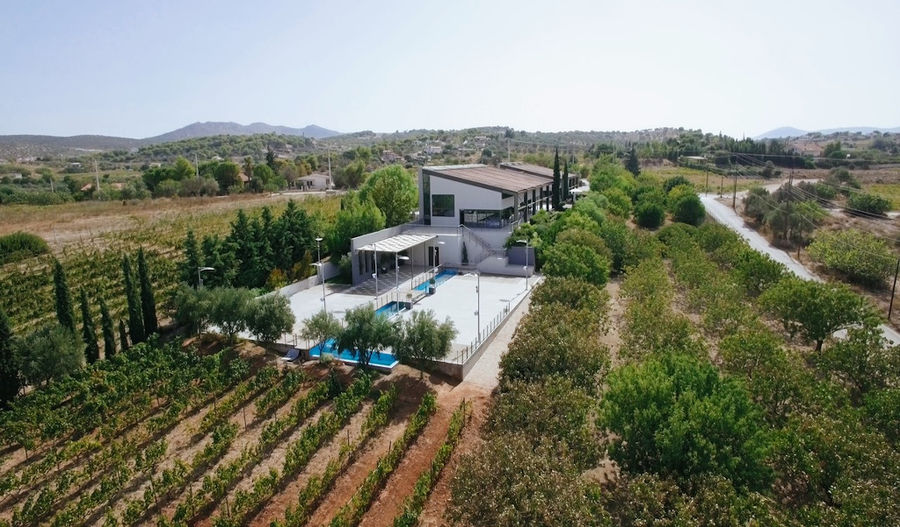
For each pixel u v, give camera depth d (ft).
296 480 74.64
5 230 215.72
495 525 50.16
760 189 305.32
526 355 81.56
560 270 134.00
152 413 94.12
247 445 82.94
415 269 191.42
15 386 96.94
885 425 69.62
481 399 96.12
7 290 147.43
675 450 58.70
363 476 75.77
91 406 88.63
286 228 177.27
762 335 90.84
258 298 118.32
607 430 77.61
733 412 60.23
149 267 168.35
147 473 76.79
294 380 97.50
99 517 68.03
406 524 61.05
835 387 78.59
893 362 87.04
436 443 82.89
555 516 49.52
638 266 157.79
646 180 376.27
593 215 203.72
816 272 193.16
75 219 245.04
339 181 416.87
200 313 117.19
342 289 165.99
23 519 65.05
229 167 402.52
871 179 357.00
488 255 193.26
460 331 125.59
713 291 132.57
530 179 260.83
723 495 52.60
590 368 80.53
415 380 102.37
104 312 113.60
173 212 266.16
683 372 69.05
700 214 274.57
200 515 68.13
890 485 54.80
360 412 91.56
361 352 104.37
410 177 232.32
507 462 54.60
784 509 60.90
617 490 66.44
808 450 62.90
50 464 75.51
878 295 167.12
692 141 627.05
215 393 98.89
